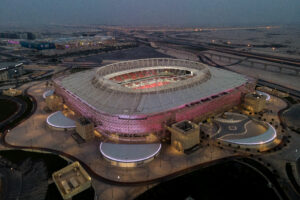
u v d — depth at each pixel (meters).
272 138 125.88
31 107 180.50
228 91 158.75
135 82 199.12
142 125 125.94
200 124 142.88
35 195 92.94
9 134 138.75
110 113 125.69
